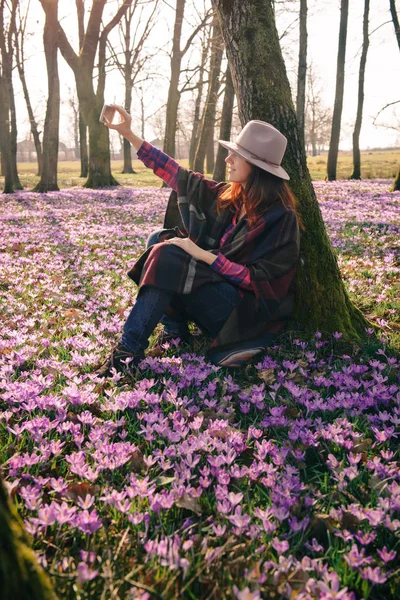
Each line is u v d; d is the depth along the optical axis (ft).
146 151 12.30
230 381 10.28
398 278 19.72
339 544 6.18
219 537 6.09
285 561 5.43
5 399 9.32
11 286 19.33
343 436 7.99
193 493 6.73
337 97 91.50
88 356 11.57
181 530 6.25
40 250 27.25
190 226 11.65
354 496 7.15
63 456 8.06
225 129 56.54
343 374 10.83
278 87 12.32
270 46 12.24
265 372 10.93
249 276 10.58
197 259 10.77
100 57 78.64
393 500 6.46
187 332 12.89
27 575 3.86
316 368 11.55
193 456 7.84
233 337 10.88
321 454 8.12
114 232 33.86
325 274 12.85
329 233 31.19
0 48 70.03
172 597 5.15
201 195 11.84
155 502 6.21
